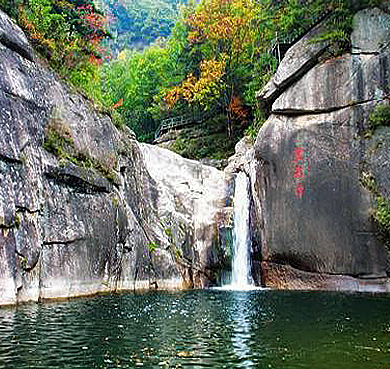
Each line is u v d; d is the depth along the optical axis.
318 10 23.86
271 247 22.19
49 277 14.73
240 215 25.61
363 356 7.72
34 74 17.05
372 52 20.36
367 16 20.77
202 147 39.31
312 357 7.68
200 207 26.22
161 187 25.78
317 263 20.61
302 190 21.22
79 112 19.27
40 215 14.75
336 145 20.52
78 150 17.91
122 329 10.02
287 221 21.61
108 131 21.33
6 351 7.82
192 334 9.59
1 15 16.42
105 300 15.05
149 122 50.97
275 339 9.09
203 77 37.56
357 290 19.39
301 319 11.57
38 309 12.33
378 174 19.23
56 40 21.00
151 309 13.29
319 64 21.64
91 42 24.23
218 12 37.97
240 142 31.89
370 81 20.14
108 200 18.69
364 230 19.31
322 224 20.45
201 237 25.16
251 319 11.61
